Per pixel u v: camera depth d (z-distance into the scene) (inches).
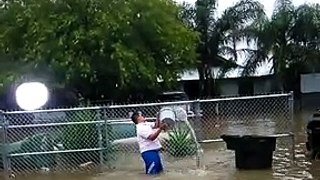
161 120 487.5
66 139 524.7
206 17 1626.5
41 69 970.1
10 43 1032.8
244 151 483.2
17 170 512.7
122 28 980.6
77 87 994.1
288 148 608.4
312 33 1549.0
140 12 1015.6
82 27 961.5
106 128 522.0
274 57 1593.3
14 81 970.1
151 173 477.4
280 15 1566.2
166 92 1099.3
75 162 526.6
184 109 559.2
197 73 1662.2
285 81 1598.2
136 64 968.3
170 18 1071.0
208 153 584.7
